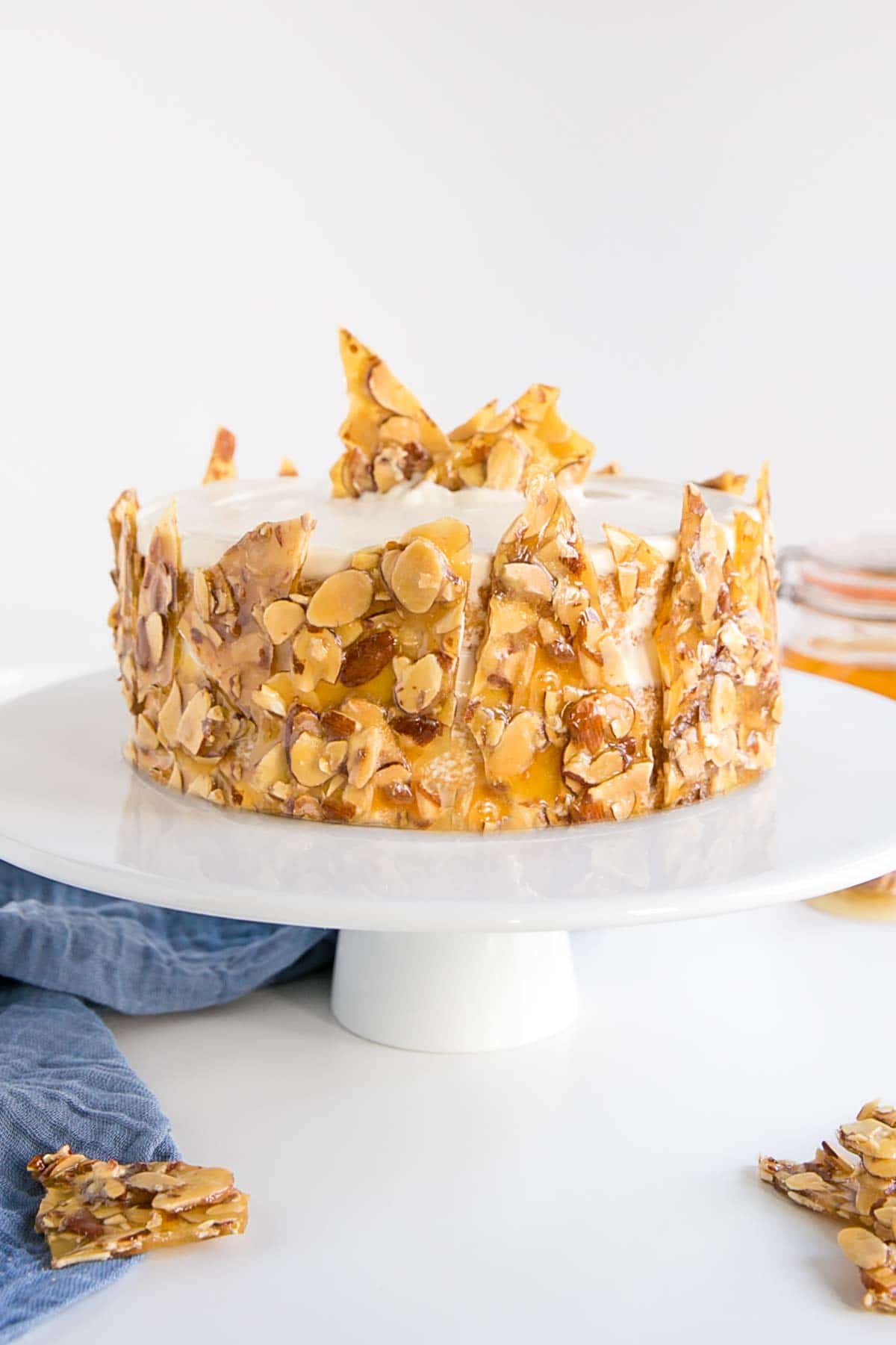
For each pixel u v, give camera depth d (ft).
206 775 2.38
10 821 2.31
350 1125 2.34
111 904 2.72
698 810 2.36
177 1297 2.07
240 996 2.60
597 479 2.67
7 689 2.94
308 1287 2.09
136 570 2.46
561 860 2.20
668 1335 2.03
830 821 2.32
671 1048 2.49
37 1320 2.04
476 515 2.39
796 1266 2.12
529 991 2.49
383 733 2.28
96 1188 2.17
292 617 2.28
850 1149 2.19
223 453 2.71
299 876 2.15
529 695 2.27
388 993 2.50
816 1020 2.55
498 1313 2.06
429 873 2.17
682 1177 2.24
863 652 3.05
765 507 2.47
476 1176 2.25
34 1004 2.50
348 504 2.51
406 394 2.54
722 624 2.37
